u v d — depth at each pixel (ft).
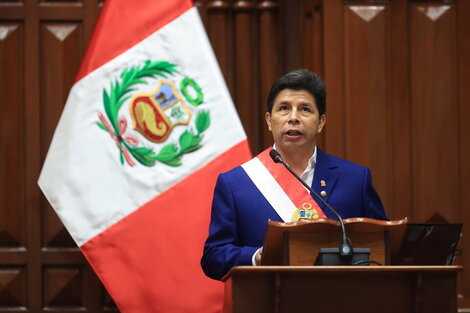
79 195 32.76
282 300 17.19
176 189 32.96
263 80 39.27
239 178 23.93
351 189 23.79
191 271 32.42
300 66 39.40
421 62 36.70
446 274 17.52
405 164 36.29
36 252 38.01
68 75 38.78
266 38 39.37
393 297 17.37
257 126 39.37
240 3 39.55
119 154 33.14
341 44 36.63
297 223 18.38
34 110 38.58
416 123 36.52
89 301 37.91
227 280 20.45
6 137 38.45
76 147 32.99
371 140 36.22
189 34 34.06
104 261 32.45
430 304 17.43
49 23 39.09
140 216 32.73
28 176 38.32
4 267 38.01
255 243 23.02
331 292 17.26
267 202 23.39
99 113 33.30
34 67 38.75
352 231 18.88
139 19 34.01
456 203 36.19
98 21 34.06
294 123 23.32
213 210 23.91
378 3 36.91
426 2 37.06
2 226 38.06
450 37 36.76
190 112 33.60
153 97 33.58
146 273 32.40
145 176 33.06
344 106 36.40
